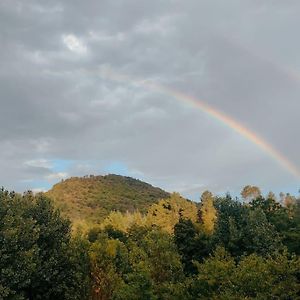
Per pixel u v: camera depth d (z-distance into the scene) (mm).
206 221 89438
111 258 39875
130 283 33062
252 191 88750
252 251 46469
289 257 44344
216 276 30078
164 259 36281
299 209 58812
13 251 35594
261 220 48375
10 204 39719
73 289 39219
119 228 89500
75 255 40094
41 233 40750
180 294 31547
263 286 26891
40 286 39188
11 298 33906
